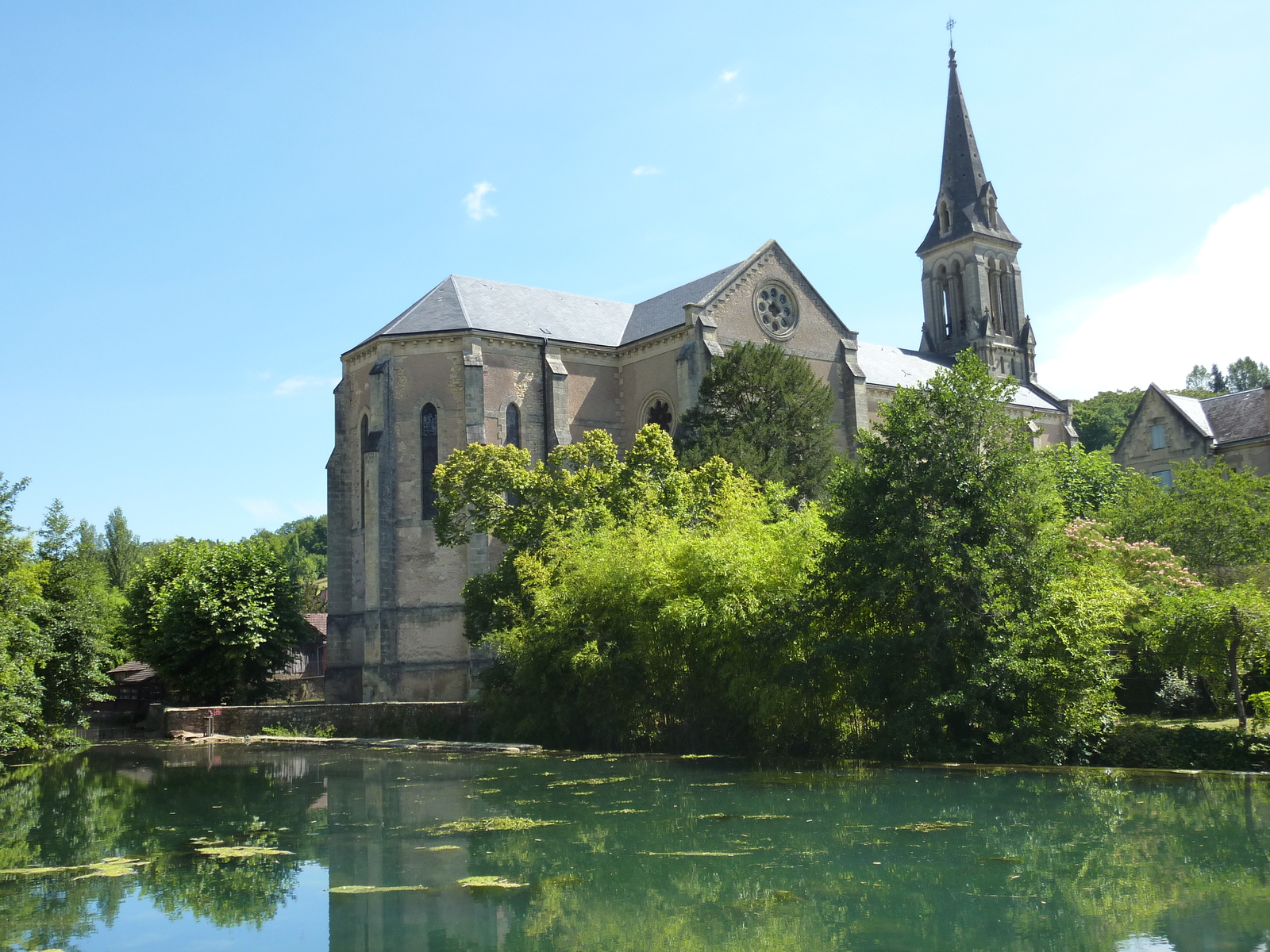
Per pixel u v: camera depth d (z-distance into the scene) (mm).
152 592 65000
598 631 37531
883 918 13680
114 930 14148
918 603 30203
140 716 70625
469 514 45688
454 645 57312
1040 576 29047
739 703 33344
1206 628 30031
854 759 31250
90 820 24562
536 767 32906
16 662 39938
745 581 33250
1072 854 17297
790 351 63938
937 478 30219
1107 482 61844
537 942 13023
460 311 61875
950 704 27938
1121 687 37156
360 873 17281
